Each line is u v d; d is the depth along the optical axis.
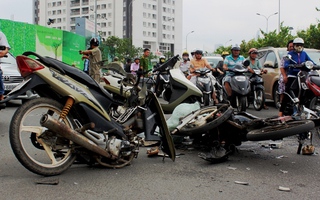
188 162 5.34
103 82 7.38
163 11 132.38
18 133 4.11
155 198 3.83
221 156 5.31
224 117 5.49
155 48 130.12
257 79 11.40
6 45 7.56
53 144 4.36
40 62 4.36
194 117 5.93
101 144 4.70
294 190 4.14
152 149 5.68
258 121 5.36
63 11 128.50
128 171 4.80
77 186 4.14
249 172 4.84
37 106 4.27
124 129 4.93
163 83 9.38
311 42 23.64
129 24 122.50
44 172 4.31
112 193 3.96
